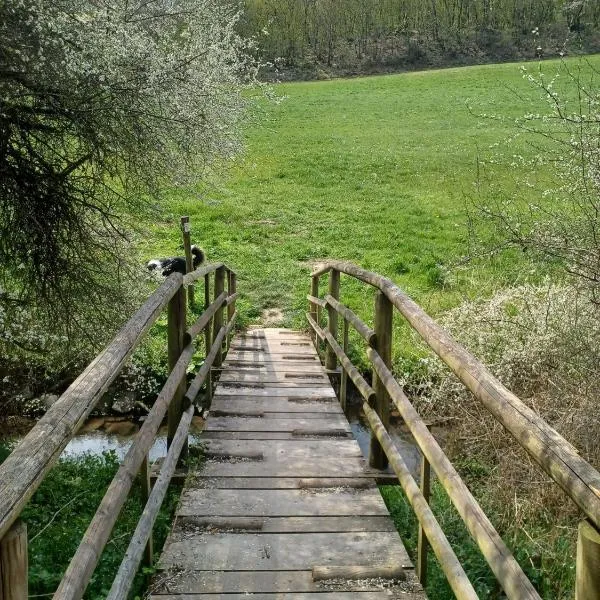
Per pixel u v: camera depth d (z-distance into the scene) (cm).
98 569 368
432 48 5872
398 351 851
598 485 136
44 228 622
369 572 320
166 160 648
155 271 774
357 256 1425
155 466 434
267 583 315
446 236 1516
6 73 527
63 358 742
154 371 827
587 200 509
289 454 475
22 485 130
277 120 3031
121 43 554
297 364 813
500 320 622
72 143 643
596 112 517
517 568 182
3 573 122
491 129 2608
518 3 5709
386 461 447
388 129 2750
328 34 5900
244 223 1673
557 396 498
